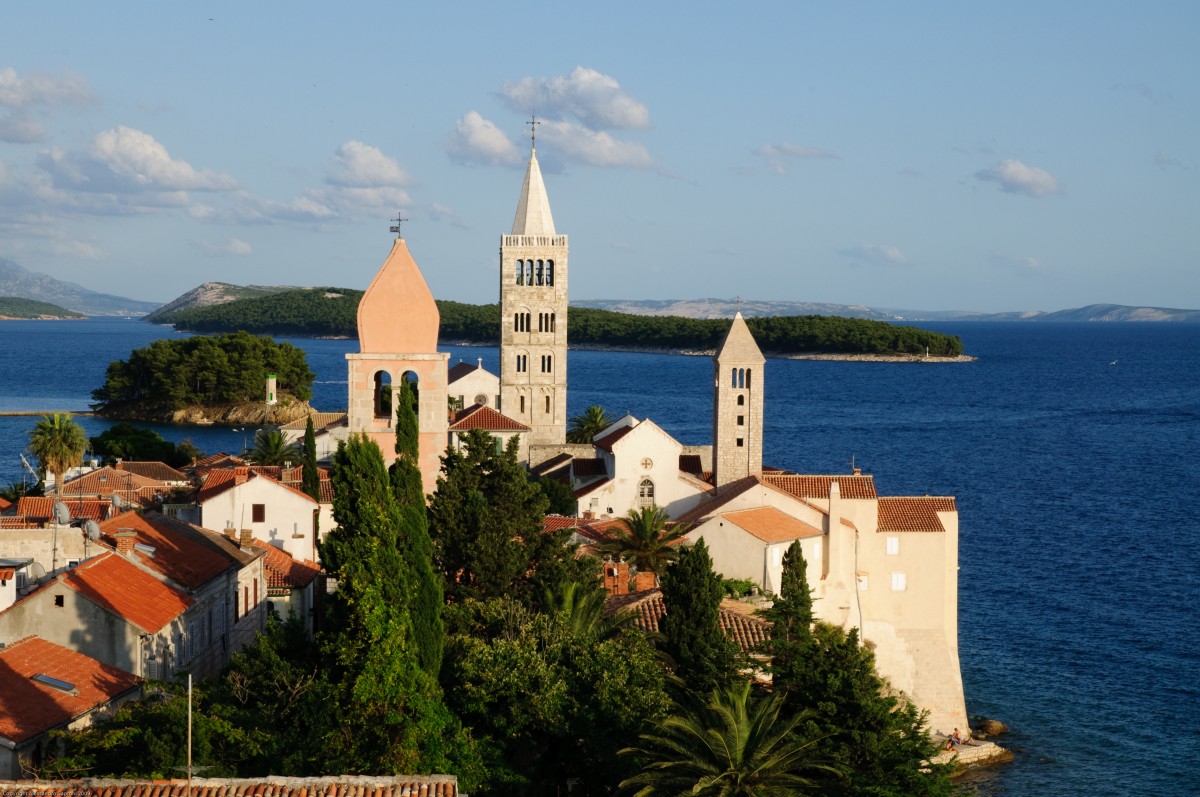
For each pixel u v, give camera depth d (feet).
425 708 211.41
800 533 409.08
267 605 327.67
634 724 225.56
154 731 197.57
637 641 252.42
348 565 223.51
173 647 256.52
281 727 216.13
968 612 524.93
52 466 604.08
